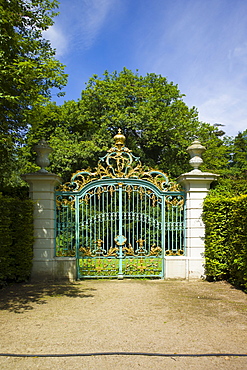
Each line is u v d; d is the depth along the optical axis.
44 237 8.08
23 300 6.20
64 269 8.14
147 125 15.66
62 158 14.53
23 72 6.45
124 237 8.46
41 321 4.86
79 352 3.68
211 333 4.35
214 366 3.36
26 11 7.68
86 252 8.35
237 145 25.83
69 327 4.58
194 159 8.41
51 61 9.29
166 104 17.27
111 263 8.53
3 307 5.68
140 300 6.23
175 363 3.42
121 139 8.65
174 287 7.43
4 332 4.36
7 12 6.54
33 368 3.31
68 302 6.04
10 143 7.77
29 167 15.02
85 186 8.44
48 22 9.04
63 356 3.58
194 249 8.23
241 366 3.36
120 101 15.77
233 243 7.41
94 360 3.49
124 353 3.64
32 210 8.04
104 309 5.56
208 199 8.08
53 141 15.35
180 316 5.16
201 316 5.17
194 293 6.83
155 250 8.47
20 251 7.79
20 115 7.67
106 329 4.50
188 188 8.38
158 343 3.97
